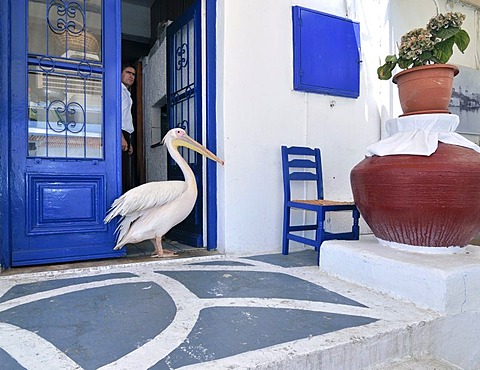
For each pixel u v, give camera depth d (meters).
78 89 2.50
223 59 2.77
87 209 2.51
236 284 2.03
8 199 2.26
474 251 1.99
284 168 2.85
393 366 1.42
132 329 1.42
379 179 1.93
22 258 2.31
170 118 3.68
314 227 2.93
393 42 3.52
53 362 1.17
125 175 4.91
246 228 2.87
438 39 2.08
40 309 1.63
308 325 1.47
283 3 2.98
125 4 5.05
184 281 2.08
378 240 2.20
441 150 1.86
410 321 1.53
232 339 1.34
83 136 2.52
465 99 3.87
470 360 1.70
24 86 2.31
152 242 3.04
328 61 3.16
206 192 2.96
